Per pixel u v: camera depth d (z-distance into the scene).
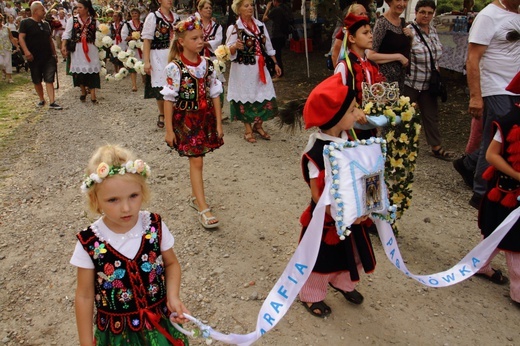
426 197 5.03
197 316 3.30
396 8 4.94
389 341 3.05
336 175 2.62
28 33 8.78
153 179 5.54
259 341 3.04
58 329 3.23
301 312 3.31
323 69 11.65
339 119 2.71
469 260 3.23
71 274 3.82
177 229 4.45
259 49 6.39
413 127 3.65
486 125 4.52
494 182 3.31
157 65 7.10
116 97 10.06
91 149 6.68
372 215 2.88
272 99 6.62
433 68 5.70
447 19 9.08
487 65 4.46
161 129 7.50
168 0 7.03
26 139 7.26
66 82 12.14
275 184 5.34
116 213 1.99
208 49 6.85
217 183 5.39
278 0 10.80
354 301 3.38
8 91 11.08
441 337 3.08
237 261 3.93
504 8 4.38
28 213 4.84
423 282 3.04
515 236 3.20
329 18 10.42
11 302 3.50
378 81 3.76
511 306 3.39
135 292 2.08
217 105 4.35
